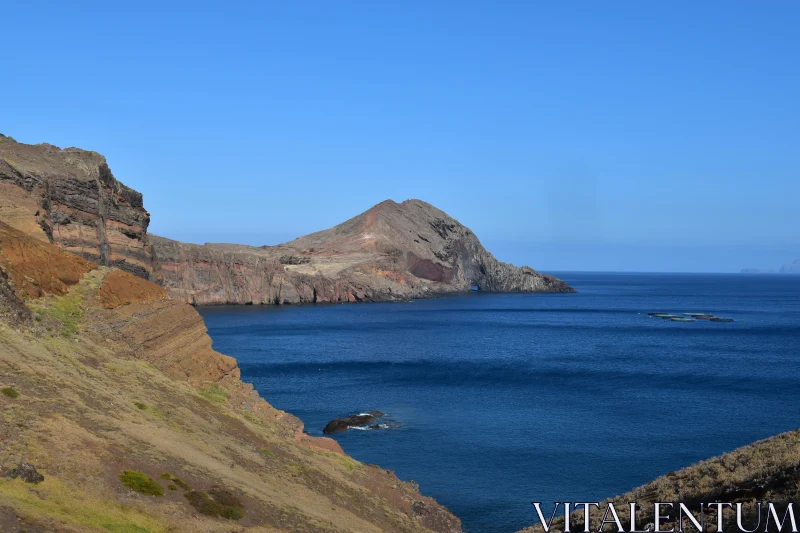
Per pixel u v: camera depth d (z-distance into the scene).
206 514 24.70
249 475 32.47
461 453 59.66
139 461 26.25
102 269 51.16
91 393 30.94
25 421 24.69
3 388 26.44
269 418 48.31
